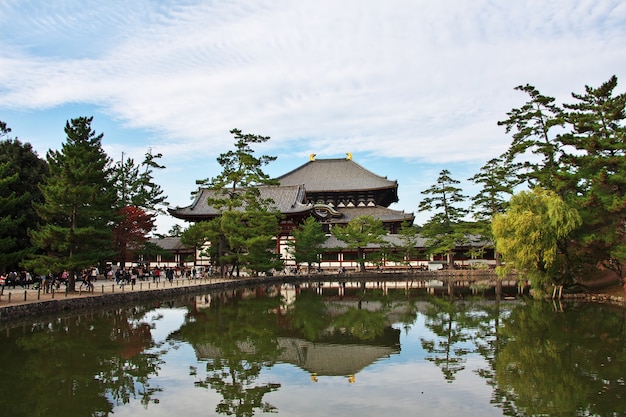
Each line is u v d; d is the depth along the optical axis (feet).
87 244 134.51
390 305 144.97
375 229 279.90
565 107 159.74
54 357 77.41
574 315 116.06
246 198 208.85
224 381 65.41
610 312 119.24
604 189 137.80
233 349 84.48
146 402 56.95
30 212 164.45
